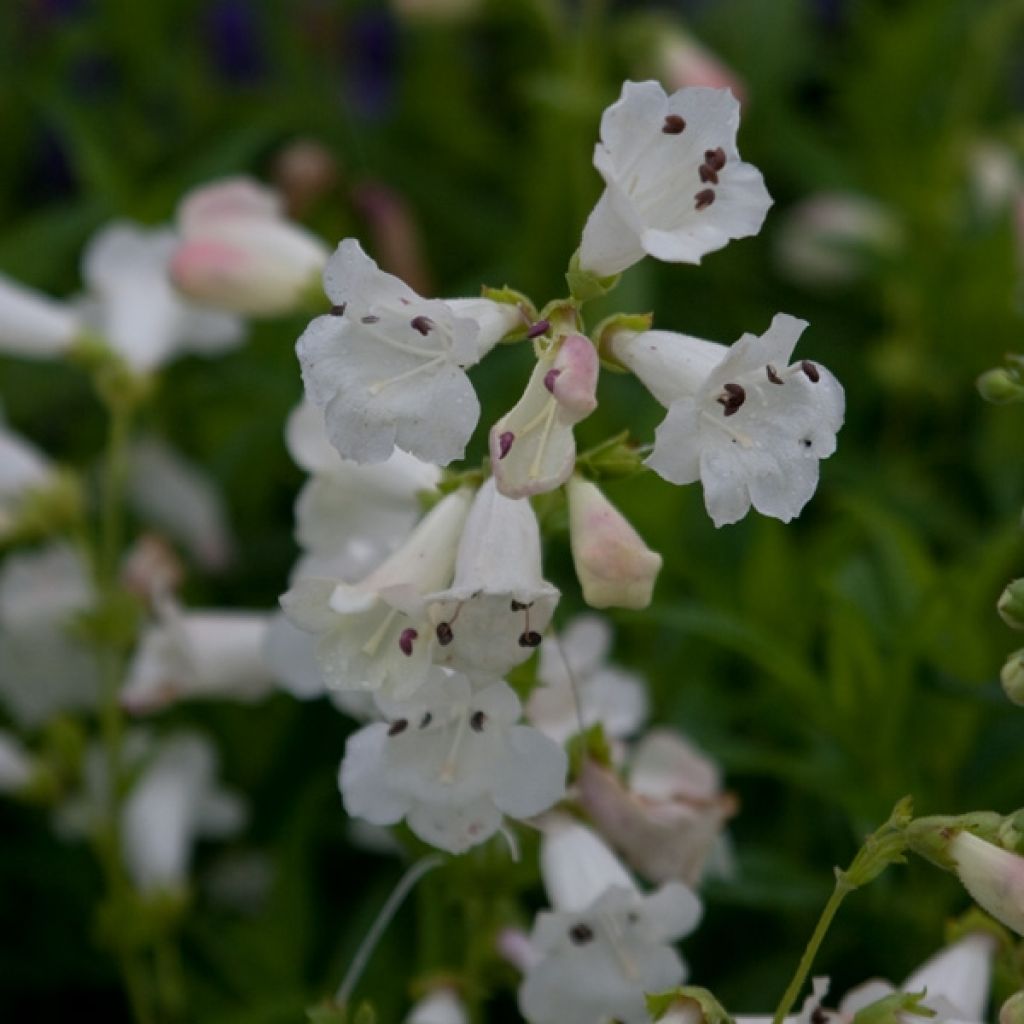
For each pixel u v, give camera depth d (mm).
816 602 755
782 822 753
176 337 785
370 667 583
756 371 574
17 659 777
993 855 581
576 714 644
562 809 636
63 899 780
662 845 632
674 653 762
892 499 814
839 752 716
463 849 603
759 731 755
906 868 719
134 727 798
